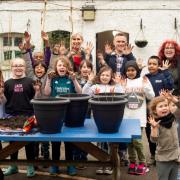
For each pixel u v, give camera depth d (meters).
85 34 8.86
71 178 3.88
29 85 3.84
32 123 3.16
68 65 3.72
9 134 3.04
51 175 3.96
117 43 4.42
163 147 3.13
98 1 8.78
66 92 3.71
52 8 8.84
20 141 3.17
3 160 3.48
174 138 3.12
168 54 4.22
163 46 4.27
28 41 4.54
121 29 8.82
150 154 4.44
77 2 8.80
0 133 3.07
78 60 4.46
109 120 3.00
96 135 2.99
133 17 8.78
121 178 3.85
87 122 3.44
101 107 2.98
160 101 3.09
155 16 8.74
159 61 4.22
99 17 8.83
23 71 3.88
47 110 2.97
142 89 3.94
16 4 8.88
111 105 2.96
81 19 8.84
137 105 3.94
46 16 8.87
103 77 3.78
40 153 4.52
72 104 3.18
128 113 3.95
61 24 8.86
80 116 3.23
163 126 3.11
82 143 3.31
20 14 8.90
